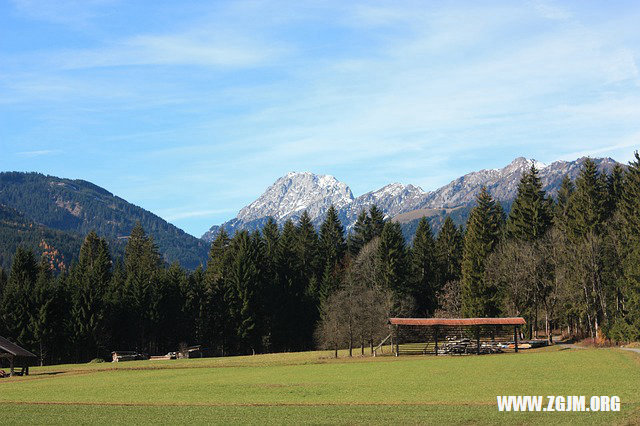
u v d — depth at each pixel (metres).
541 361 68.50
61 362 113.62
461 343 89.06
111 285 123.94
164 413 44.00
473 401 43.97
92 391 58.19
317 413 41.72
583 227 100.12
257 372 71.75
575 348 84.69
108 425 39.91
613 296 91.06
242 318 116.88
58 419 42.78
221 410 44.44
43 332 108.81
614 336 83.31
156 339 124.19
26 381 72.06
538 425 35.16
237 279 118.00
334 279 123.94
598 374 54.62
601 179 113.19
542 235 108.00
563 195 120.62
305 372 68.88
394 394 48.78
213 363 86.12
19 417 43.94
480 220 112.75
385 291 113.00
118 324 120.56
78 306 112.62
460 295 115.88
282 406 45.28
